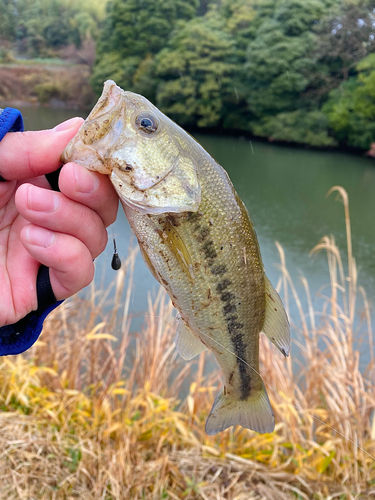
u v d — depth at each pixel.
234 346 0.20
